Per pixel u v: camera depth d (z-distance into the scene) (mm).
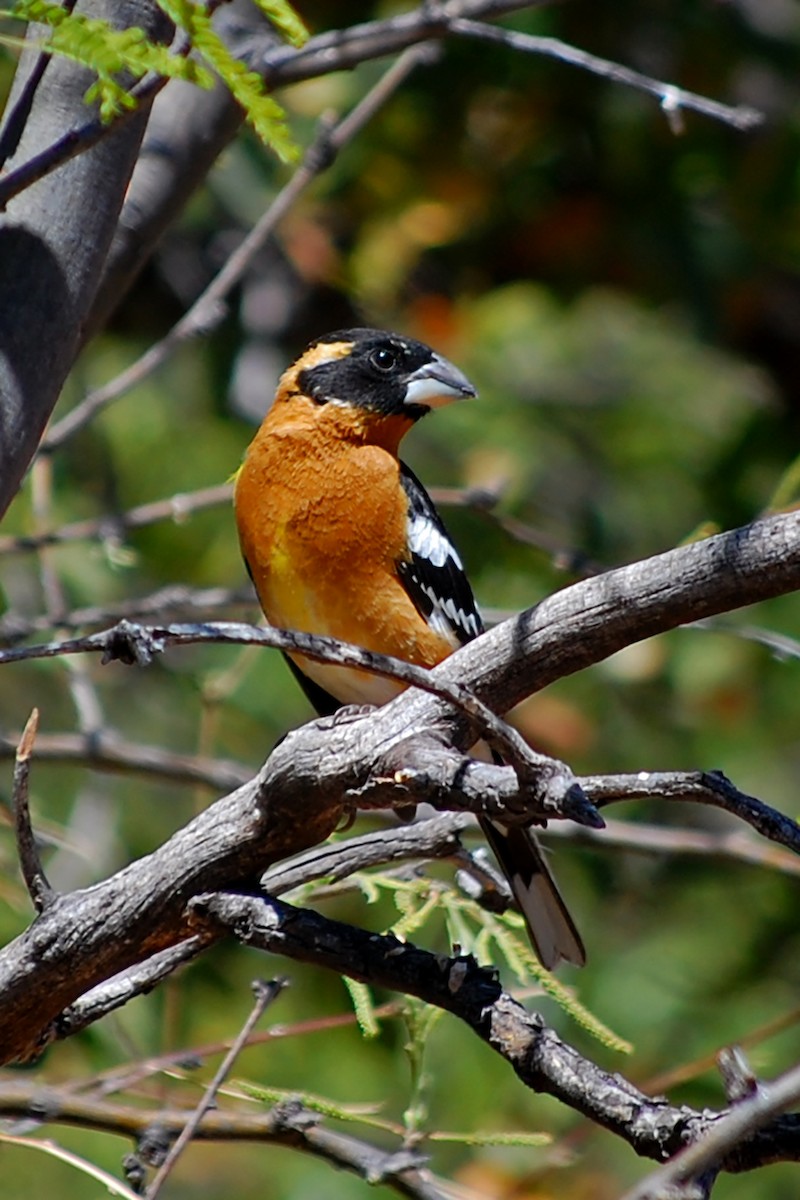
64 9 3861
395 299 14047
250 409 13602
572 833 9570
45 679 13141
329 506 8070
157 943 5055
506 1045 4516
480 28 7418
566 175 13789
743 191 13453
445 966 4680
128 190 6418
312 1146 5938
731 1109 4094
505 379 14219
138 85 4422
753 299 14484
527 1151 10195
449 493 9586
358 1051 11180
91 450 13039
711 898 12586
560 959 7117
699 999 11969
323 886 6398
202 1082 6324
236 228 14148
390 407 8375
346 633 8227
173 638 4336
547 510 14062
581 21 13062
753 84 13805
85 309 5586
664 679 13078
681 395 14742
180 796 12734
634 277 14133
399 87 12922
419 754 4582
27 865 4992
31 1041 5254
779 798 12984
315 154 8758
